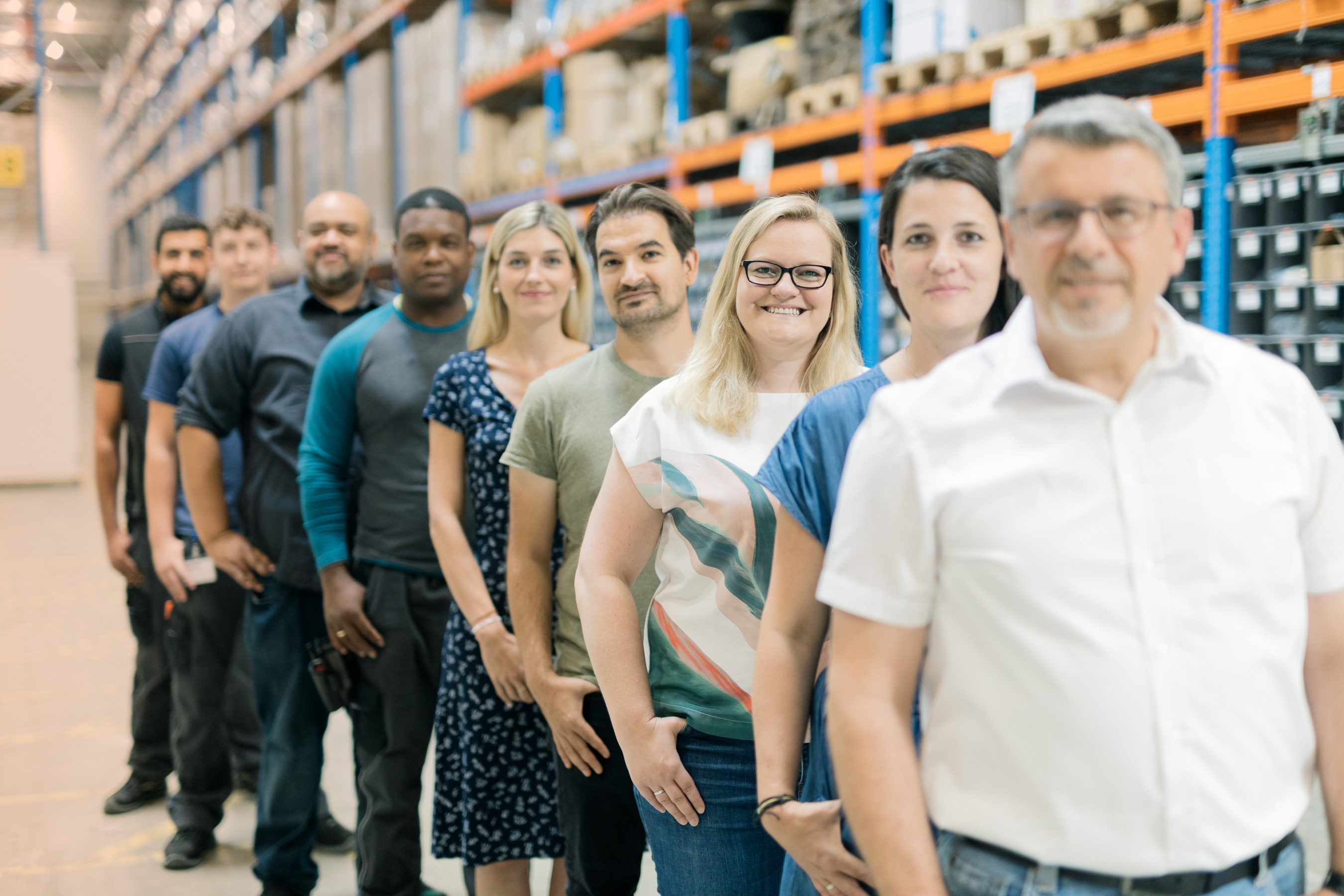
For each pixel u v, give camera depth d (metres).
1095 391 1.06
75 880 3.08
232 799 3.71
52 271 10.48
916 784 1.10
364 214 2.98
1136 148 1.00
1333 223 2.86
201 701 3.22
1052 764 1.03
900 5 4.02
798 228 1.67
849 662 1.13
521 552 2.10
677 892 1.70
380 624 2.57
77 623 5.95
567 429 2.06
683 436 1.71
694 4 5.23
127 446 3.77
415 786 2.60
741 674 1.67
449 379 2.39
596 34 5.74
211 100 14.24
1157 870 1.02
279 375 2.86
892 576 1.09
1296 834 1.12
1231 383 1.07
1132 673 1.01
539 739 2.34
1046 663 1.02
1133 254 1.00
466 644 2.36
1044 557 1.03
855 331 1.78
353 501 2.83
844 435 1.36
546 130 6.34
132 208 20.12
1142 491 1.03
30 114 11.33
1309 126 2.81
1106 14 3.27
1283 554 1.05
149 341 3.75
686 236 2.06
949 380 1.09
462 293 2.73
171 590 3.19
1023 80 3.48
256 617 2.84
